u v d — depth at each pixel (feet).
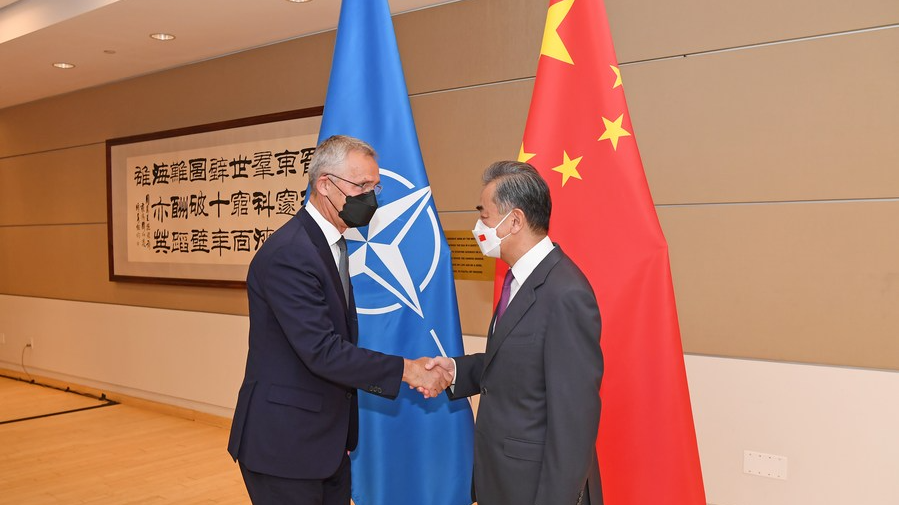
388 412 8.28
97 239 20.11
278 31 14.75
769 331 10.07
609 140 7.59
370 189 6.84
